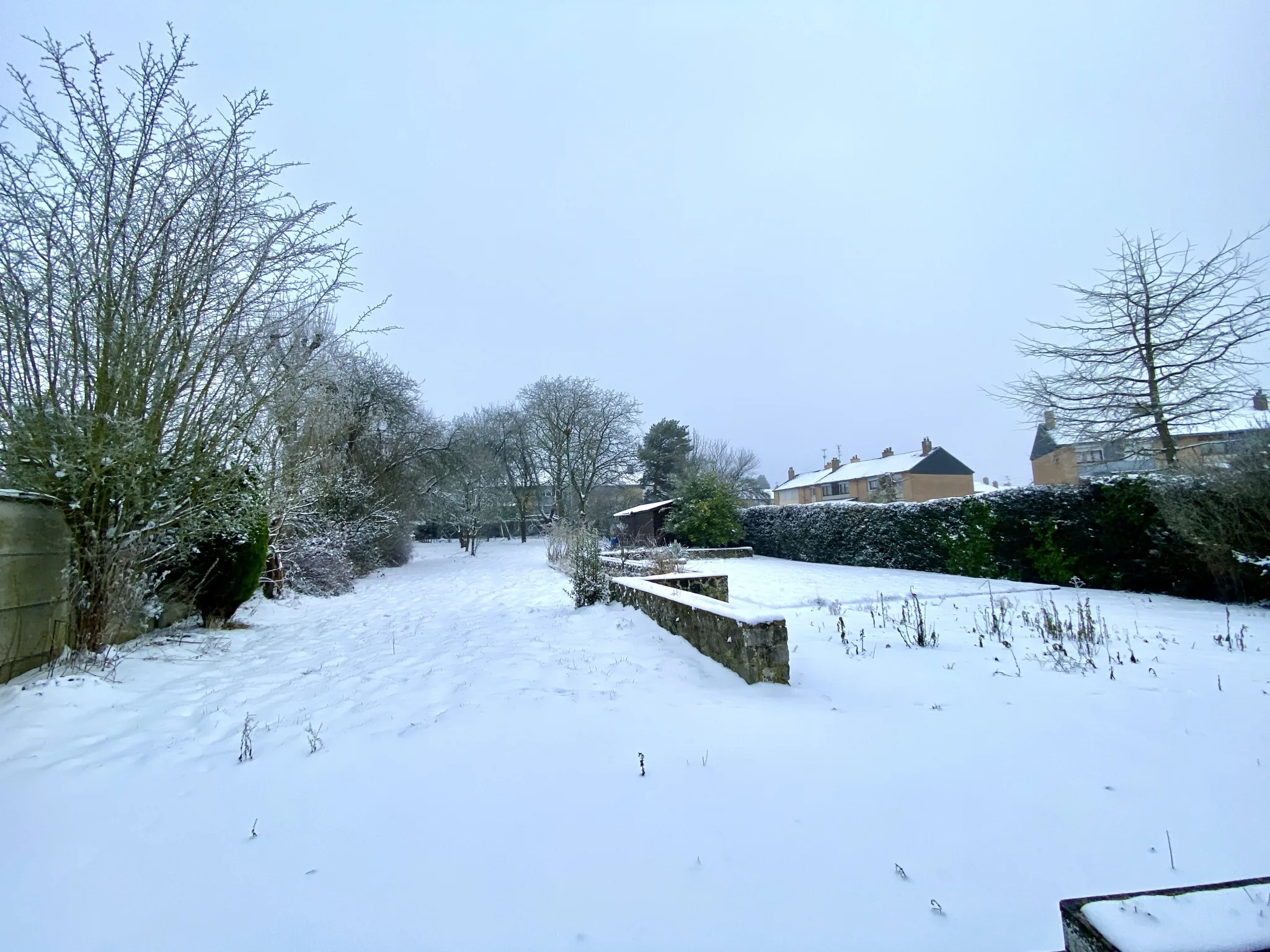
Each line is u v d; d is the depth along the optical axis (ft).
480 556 95.91
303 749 11.61
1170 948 4.06
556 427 137.18
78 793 10.07
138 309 20.02
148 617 22.77
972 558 44.98
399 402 74.28
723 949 6.42
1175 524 30.60
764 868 7.77
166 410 20.70
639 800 9.40
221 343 21.99
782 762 10.71
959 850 8.12
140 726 13.61
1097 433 44.62
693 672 16.30
